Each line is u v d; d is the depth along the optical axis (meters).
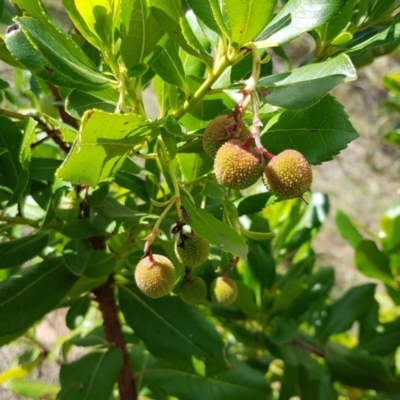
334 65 0.14
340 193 0.79
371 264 0.29
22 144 0.17
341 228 0.31
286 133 0.16
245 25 0.14
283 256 0.30
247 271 0.27
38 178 0.20
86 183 0.14
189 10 0.19
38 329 0.39
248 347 0.28
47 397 0.27
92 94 0.16
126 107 0.16
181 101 0.17
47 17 0.14
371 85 0.88
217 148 0.15
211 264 0.23
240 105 0.14
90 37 0.15
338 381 0.26
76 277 0.19
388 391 0.26
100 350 0.22
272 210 0.30
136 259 0.21
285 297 0.26
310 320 0.30
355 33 0.21
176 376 0.22
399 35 0.17
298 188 0.14
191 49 0.15
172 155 0.15
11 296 0.18
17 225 0.21
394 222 0.29
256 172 0.14
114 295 0.22
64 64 0.14
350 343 0.35
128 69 0.15
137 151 0.17
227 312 0.26
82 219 0.19
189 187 0.18
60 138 0.22
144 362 0.23
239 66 0.17
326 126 0.16
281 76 0.15
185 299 0.19
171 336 0.20
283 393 0.26
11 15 0.23
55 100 0.22
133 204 0.22
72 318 0.22
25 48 0.15
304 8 0.15
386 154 0.85
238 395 0.22
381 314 0.36
